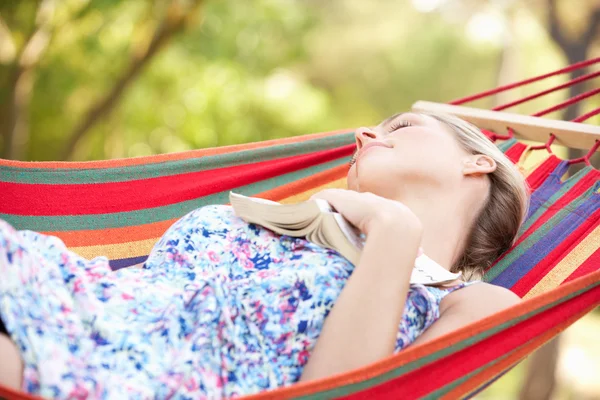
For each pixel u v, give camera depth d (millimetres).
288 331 2291
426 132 2912
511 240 3160
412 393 2303
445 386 2379
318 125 18719
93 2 13305
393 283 2279
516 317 2406
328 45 28078
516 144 3902
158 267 2514
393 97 28344
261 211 2568
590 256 3293
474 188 2955
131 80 13297
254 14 15695
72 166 3500
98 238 3516
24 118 13195
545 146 3852
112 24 14414
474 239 3023
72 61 14578
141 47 13234
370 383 2146
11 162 3410
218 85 15898
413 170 2826
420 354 2203
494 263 3303
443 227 2842
